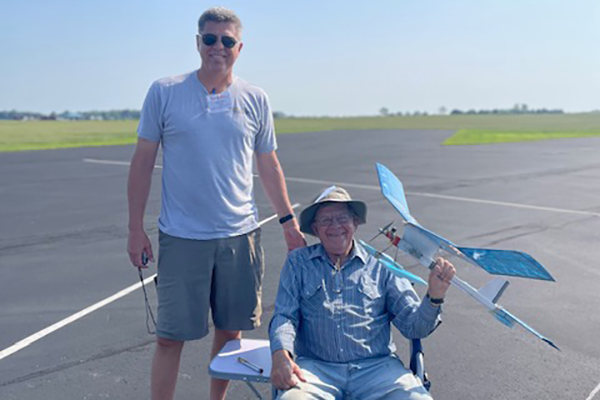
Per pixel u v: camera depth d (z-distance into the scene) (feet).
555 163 65.31
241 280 11.04
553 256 25.29
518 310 18.76
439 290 8.89
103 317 18.26
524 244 27.43
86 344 16.16
